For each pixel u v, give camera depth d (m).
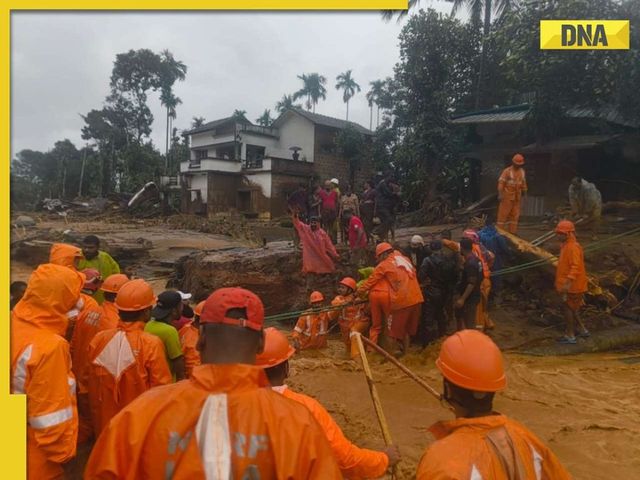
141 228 33.00
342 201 14.55
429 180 23.58
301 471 1.63
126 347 3.96
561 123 17.84
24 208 48.41
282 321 12.41
